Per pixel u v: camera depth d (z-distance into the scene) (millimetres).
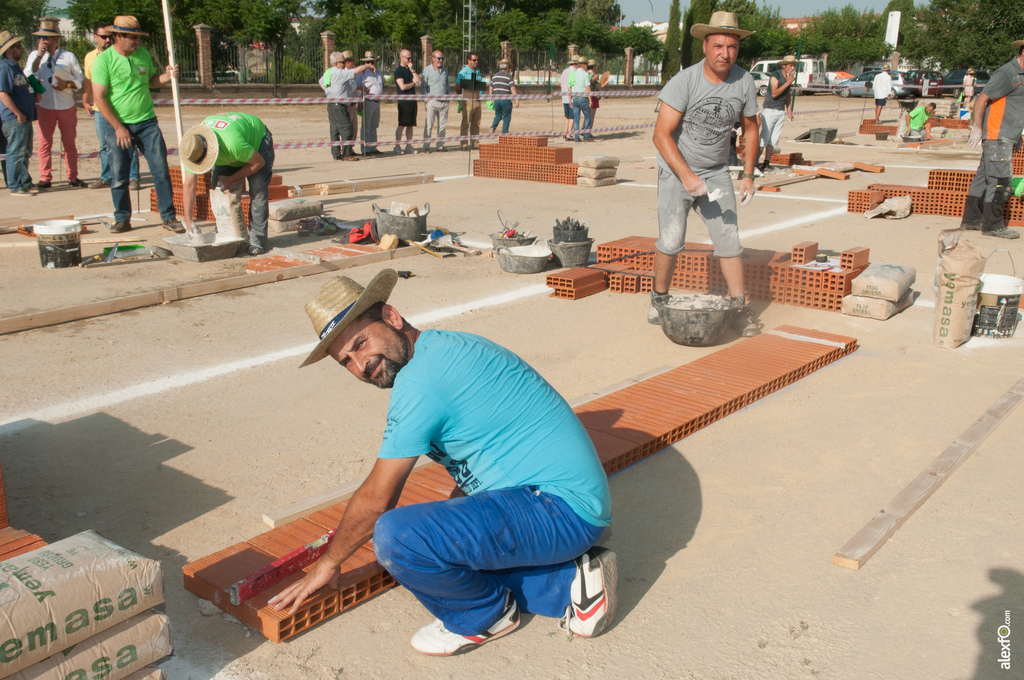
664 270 5879
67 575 2107
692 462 3959
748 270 6730
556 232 7680
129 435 4195
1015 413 4457
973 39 39938
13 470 3803
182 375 5016
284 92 31750
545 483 2572
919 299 6719
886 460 3951
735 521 3436
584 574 2650
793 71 14109
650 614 2846
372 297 2414
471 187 13094
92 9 30250
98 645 2168
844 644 2689
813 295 6488
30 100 11109
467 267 7855
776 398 4730
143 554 3154
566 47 49812
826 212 10797
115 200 8891
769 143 14422
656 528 3385
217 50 31297
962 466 3877
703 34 5188
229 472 3822
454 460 2639
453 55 36688
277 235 9156
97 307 6152
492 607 2629
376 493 2441
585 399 4551
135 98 8516
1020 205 9625
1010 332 5715
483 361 2512
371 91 16938
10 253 8023
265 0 33812
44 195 11344
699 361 5109
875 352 5473
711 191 5512
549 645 2699
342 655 2639
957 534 3318
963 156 17250
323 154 17125
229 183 7750
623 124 25750
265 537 3172
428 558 2396
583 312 6453
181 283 6957
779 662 2607
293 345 5578
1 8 35406
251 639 2705
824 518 3451
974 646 2668
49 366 5109
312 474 3811
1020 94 8617
